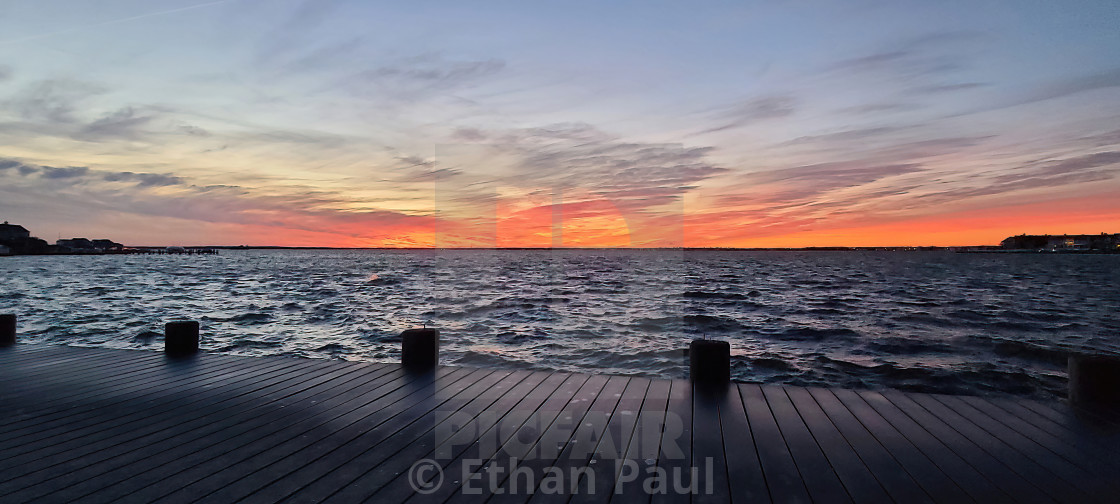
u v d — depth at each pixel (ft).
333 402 15.08
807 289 123.03
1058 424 13.19
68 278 163.53
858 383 37.14
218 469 10.53
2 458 11.07
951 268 274.98
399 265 285.23
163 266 278.26
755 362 42.57
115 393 16.16
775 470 10.50
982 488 9.73
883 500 9.28
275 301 87.40
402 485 9.78
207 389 16.55
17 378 17.95
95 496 9.32
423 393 15.83
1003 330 63.87
